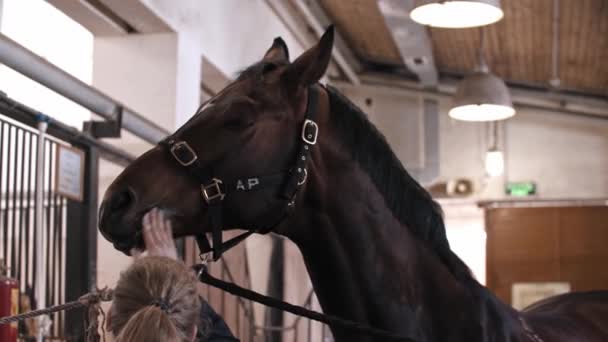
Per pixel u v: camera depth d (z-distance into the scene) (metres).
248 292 2.28
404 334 2.30
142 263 1.74
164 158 2.23
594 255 10.84
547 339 2.60
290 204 2.27
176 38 5.94
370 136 2.37
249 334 6.43
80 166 4.19
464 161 11.36
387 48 10.45
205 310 2.32
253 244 7.21
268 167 2.26
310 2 8.78
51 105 7.36
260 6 7.80
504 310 2.45
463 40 9.69
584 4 8.16
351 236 2.30
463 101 7.53
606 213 10.90
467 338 2.32
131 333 1.58
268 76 2.33
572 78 10.60
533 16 8.64
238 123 2.25
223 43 6.84
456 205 11.31
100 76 5.98
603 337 2.97
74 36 7.57
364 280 2.30
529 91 11.12
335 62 10.71
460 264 2.41
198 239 2.31
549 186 11.18
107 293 2.22
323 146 2.32
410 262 2.36
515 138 11.32
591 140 11.14
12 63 3.54
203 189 2.21
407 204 2.38
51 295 4.19
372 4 8.86
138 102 5.91
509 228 11.09
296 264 7.52
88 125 4.50
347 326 2.24
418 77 11.23
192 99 6.18
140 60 5.95
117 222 2.16
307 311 2.25
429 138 11.43
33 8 7.35
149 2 5.52
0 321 2.17
